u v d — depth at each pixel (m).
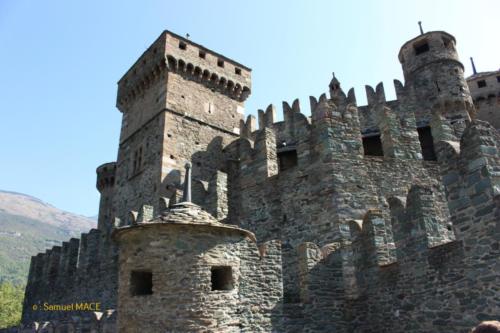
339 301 15.59
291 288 19.28
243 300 13.63
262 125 36.47
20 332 29.16
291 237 20.62
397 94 33.75
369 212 15.94
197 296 12.72
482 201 11.05
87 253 32.25
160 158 29.69
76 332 20.61
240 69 37.62
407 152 22.03
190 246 13.19
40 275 41.00
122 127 37.03
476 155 11.38
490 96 44.12
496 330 4.21
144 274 13.95
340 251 16.36
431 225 13.42
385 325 14.18
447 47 34.75
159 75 33.50
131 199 32.00
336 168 20.00
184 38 34.31
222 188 25.27
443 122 21.05
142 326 12.73
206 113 33.75
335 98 34.62
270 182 22.83
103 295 28.45
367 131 28.45
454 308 11.72
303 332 14.45
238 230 14.12
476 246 11.15
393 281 14.20
